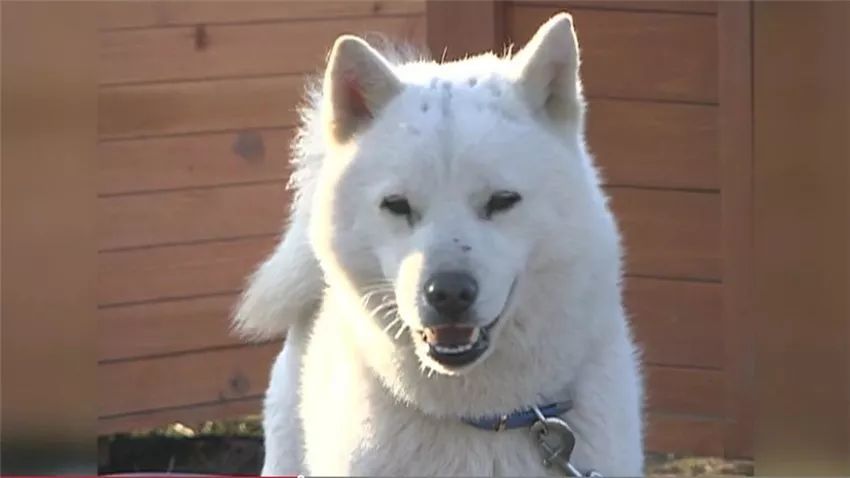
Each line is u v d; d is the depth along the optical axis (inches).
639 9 383.2
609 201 389.7
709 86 379.9
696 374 385.7
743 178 377.1
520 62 253.3
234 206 396.5
